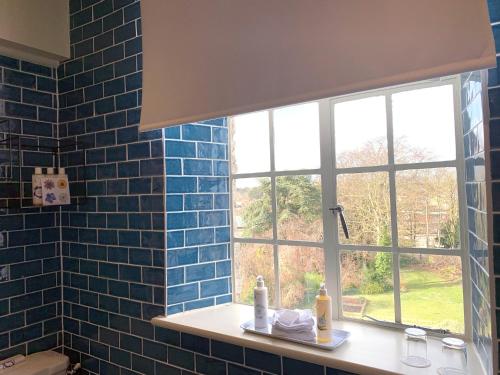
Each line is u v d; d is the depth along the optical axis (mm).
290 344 1212
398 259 1292
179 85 1442
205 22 1377
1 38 1637
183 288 1542
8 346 1738
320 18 1114
